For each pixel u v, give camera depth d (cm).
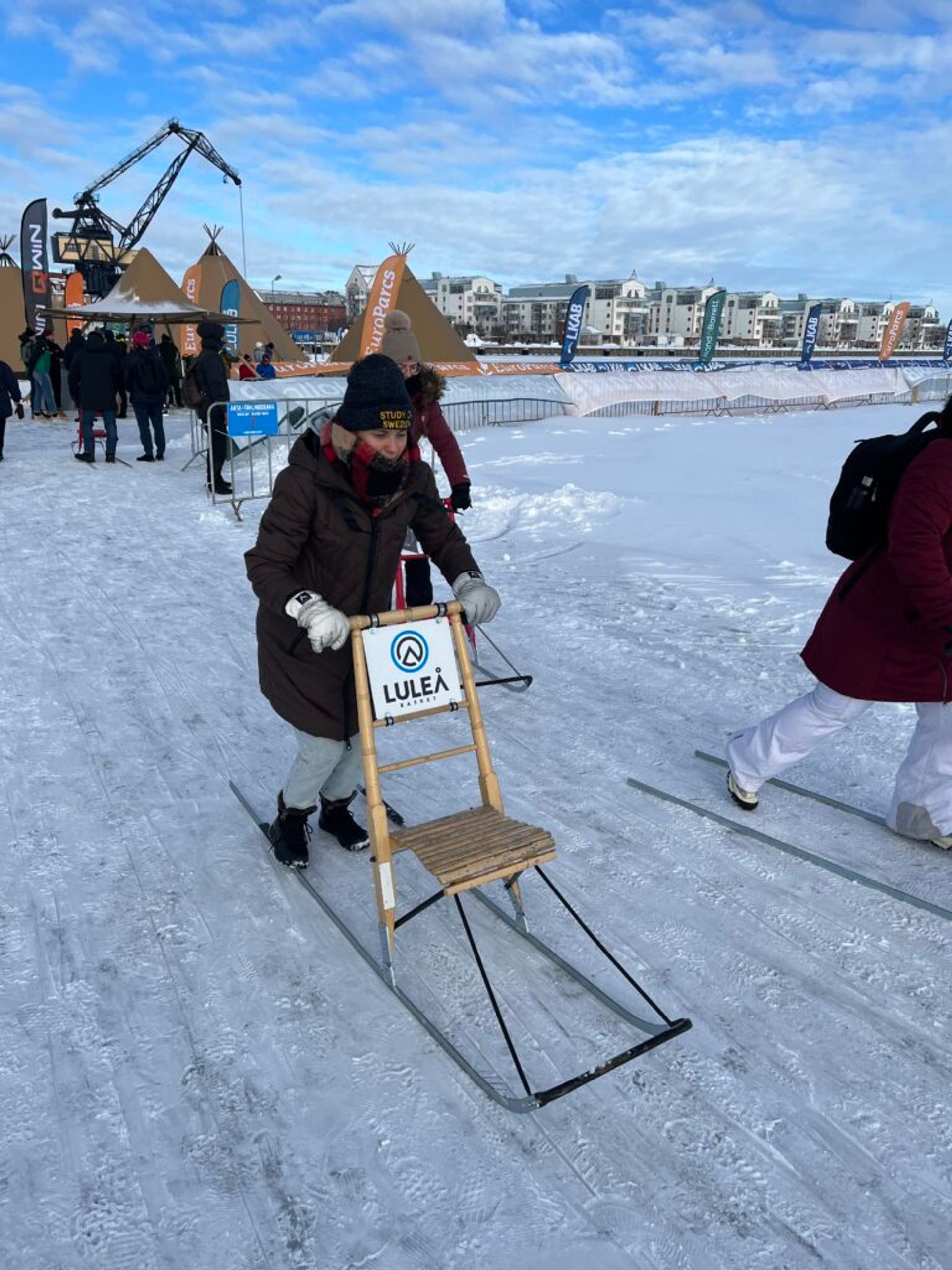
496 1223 191
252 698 480
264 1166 204
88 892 309
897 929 291
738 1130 215
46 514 959
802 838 345
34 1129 213
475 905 305
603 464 1244
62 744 424
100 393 1284
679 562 749
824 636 317
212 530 902
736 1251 185
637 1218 192
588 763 409
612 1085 228
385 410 243
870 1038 244
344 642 249
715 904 305
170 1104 221
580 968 272
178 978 266
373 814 256
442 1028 247
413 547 489
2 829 349
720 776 396
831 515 302
